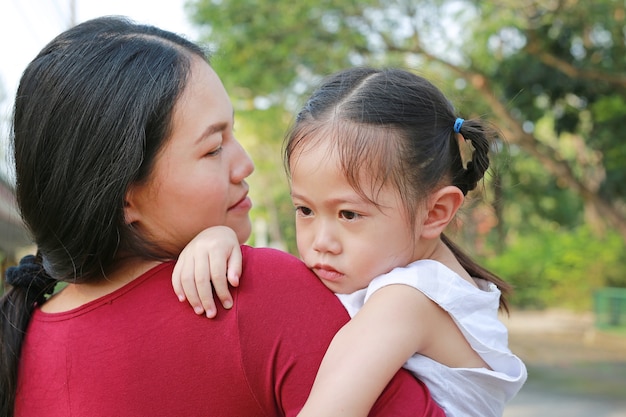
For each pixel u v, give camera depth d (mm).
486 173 1849
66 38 1498
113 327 1404
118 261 1477
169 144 1445
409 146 1473
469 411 1415
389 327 1331
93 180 1396
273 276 1424
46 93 1436
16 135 1486
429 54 10938
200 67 1521
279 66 11242
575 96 10352
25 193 1473
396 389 1317
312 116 1513
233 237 1459
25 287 1571
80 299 1504
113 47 1446
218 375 1335
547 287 18891
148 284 1435
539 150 11000
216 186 1505
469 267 1739
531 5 9906
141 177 1431
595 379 10086
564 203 14242
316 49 11047
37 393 1460
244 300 1370
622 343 13445
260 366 1339
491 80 10383
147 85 1421
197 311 1356
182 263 1404
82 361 1401
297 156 1500
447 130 1581
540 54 9836
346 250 1452
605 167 10898
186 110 1458
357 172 1423
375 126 1454
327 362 1321
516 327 15906
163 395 1344
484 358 1468
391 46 11102
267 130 15023
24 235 1732
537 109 10336
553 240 19547
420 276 1397
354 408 1250
